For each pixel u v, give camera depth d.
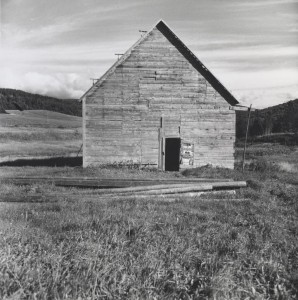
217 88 25.05
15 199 13.18
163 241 8.14
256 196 15.30
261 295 6.04
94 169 22.89
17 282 5.48
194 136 25.02
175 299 5.80
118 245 7.57
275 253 7.97
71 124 107.81
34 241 7.66
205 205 13.24
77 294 5.48
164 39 24.78
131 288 5.75
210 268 6.85
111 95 24.58
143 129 24.78
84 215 10.62
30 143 58.44
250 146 58.25
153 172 22.80
